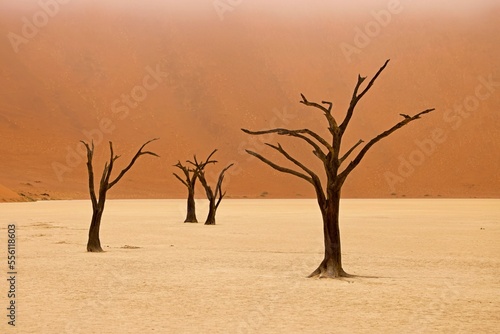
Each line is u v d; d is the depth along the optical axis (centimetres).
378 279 2045
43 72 15375
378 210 7506
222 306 1600
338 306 1605
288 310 1552
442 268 2352
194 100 15400
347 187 14138
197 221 5106
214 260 2547
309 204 9831
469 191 14088
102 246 3116
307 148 14650
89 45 15812
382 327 1382
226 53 16362
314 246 3141
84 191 12800
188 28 16612
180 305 1609
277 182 14100
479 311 1552
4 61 15362
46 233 3916
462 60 16212
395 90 15750
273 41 16612
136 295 1745
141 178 13662
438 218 5703
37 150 13725
